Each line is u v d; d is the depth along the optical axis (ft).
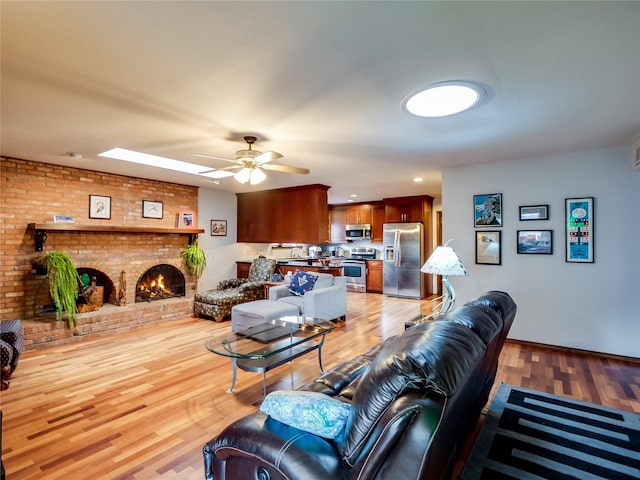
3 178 12.88
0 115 8.39
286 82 6.66
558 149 11.76
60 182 14.37
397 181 18.19
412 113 8.25
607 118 8.68
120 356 12.01
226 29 4.98
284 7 4.47
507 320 7.08
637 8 4.50
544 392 9.12
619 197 11.51
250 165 10.66
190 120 8.72
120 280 16.22
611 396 8.87
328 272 20.07
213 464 4.94
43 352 12.42
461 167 14.44
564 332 12.50
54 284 13.10
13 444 6.89
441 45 5.40
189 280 19.35
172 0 4.32
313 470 3.76
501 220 13.58
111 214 16.03
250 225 22.07
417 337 4.16
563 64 5.99
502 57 5.76
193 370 10.74
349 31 5.02
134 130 9.55
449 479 5.05
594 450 6.63
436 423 3.22
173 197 18.76
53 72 6.28
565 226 12.39
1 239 12.89
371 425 3.69
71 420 7.79
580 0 4.35
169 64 6.00
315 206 19.10
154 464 6.29
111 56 5.73
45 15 4.62
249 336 10.23
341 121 8.82
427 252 25.04
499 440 6.98
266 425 4.48
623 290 11.51
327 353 12.47
